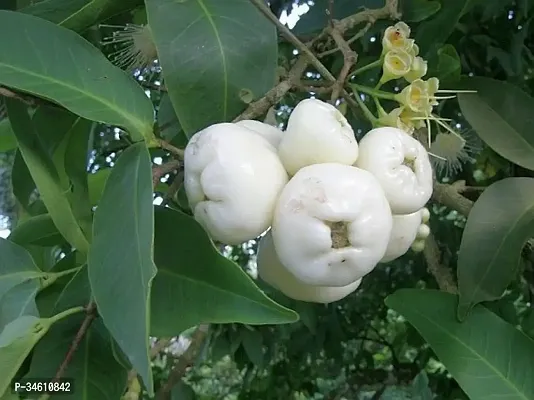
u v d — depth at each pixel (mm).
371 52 464
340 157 236
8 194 735
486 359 320
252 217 231
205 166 235
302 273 228
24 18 260
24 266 277
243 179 229
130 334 208
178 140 360
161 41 287
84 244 288
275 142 255
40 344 274
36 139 283
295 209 223
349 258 224
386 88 404
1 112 353
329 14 345
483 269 321
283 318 235
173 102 284
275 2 561
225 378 1218
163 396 521
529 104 358
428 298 327
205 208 237
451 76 370
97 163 664
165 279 249
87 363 276
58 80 254
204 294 245
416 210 250
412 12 400
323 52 361
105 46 394
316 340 804
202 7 296
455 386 765
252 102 291
